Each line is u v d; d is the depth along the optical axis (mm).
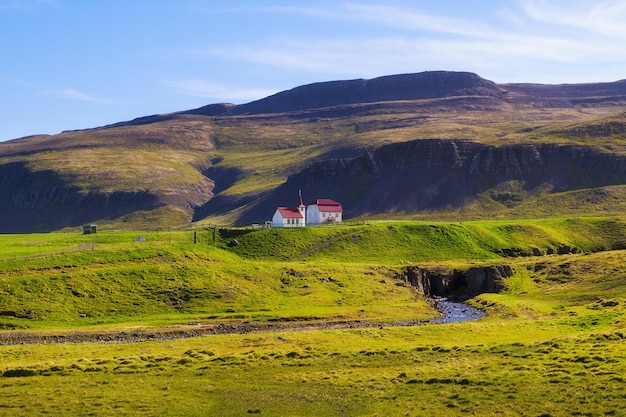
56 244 168375
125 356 82562
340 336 95062
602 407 53344
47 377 71500
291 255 191125
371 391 63281
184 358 78812
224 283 140125
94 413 58562
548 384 60688
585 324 100000
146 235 191500
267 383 67875
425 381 65062
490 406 56312
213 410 59406
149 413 58656
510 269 168625
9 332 103312
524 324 103000
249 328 112875
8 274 126188
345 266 170500
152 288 131875
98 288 127312
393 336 95562
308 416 57375
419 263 187250
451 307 144375
